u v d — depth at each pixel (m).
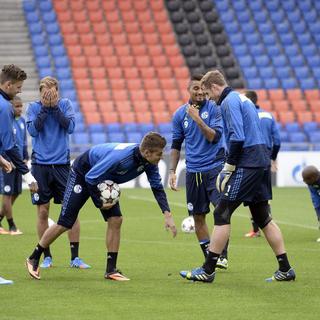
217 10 116.50
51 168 36.22
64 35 107.50
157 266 35.59
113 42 108.38
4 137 29.83
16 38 106.25
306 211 64.19
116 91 100.44
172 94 101.88
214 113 34.94
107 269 31.72
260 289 29.42
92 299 27.41
